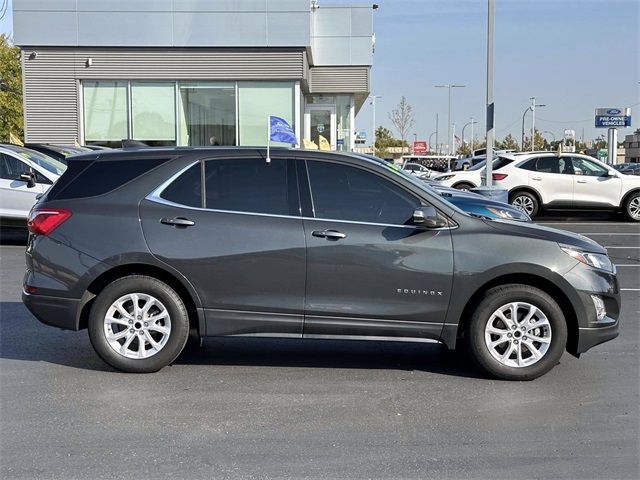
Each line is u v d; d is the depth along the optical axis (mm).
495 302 5707
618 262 12141
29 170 13383
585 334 5727
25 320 7797
